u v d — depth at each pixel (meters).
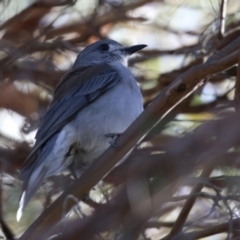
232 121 9.20
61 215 9.17
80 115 11.52
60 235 9.53
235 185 9.22
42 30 13.87
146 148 11.02
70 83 12.04
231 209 9.12
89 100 11.64
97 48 13.64
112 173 11.10
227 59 8.41
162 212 11.19
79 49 14.19
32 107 13.13
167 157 9.59
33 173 10.42
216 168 10.06
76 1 13.88
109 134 11.30
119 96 11.70
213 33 13.08
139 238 10.29
